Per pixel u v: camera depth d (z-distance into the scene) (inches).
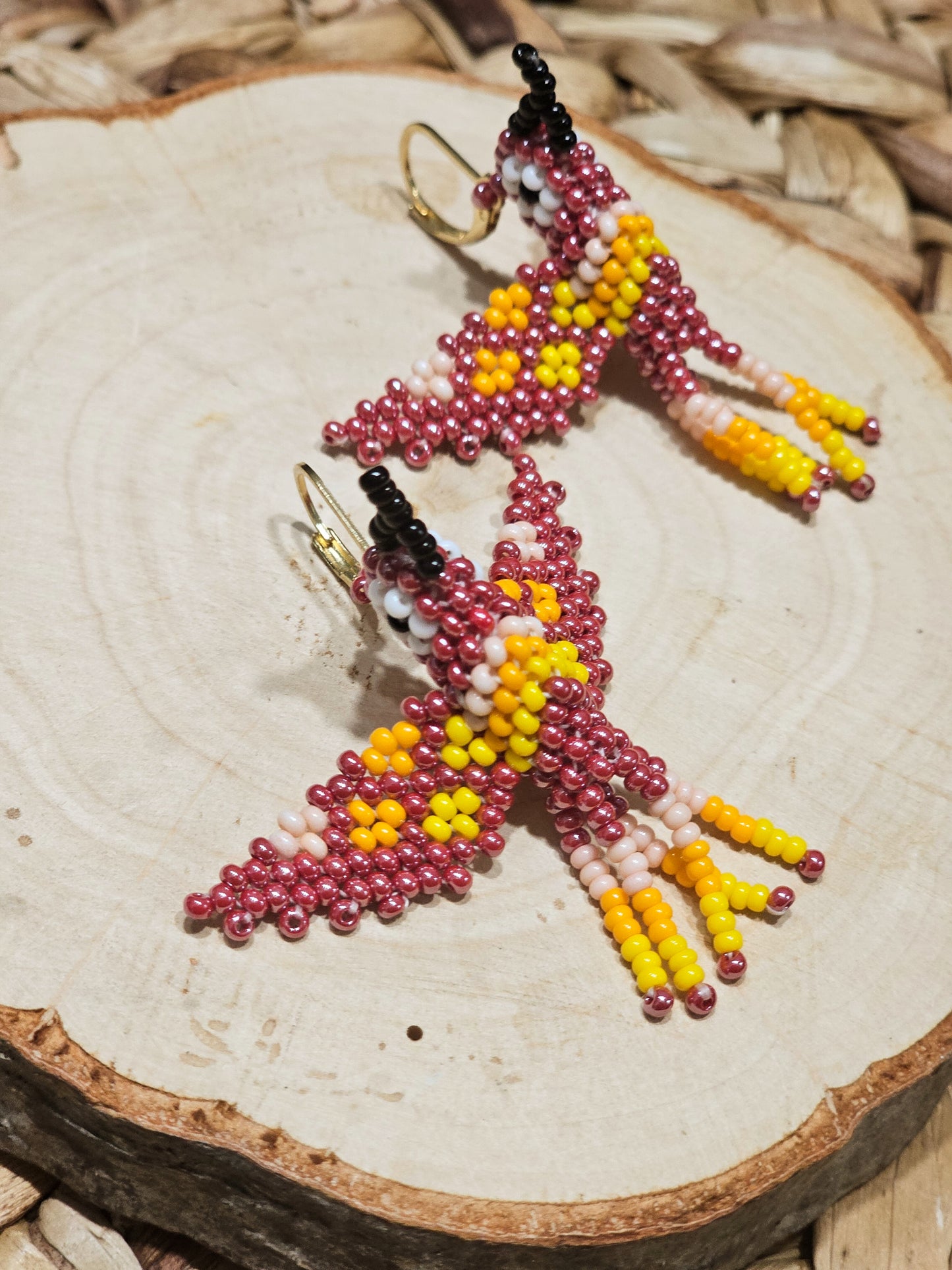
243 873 6.4
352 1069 6.2
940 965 6.7
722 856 6.9
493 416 7.8
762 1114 6.3
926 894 6.8
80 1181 6.7
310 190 8.4
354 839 6.6
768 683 7.3
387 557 6.5
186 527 7.4
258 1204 6.3
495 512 7.6
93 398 7.6
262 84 8.7
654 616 7.4
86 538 7.2
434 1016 6.4
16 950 6.3
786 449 7.7
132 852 6.6
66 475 7.4
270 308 8.0
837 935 6.7
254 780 6.8
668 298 7.7
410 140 8.5
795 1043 6.4
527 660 6.5
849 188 9.8
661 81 10.0
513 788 6.8
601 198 7.5
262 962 6.4
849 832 7.0
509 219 8.6
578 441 8.0
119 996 6.3
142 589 7.2
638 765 6.7
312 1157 6.0
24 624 7.0
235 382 7.8
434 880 6.6
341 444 7.6
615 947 6.6
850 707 7.3
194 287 8.0
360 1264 6.4
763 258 8.5
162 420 7.6
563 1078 6.3
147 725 6.8
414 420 7.6
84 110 8.4
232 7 9.9
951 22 10.6
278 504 7.5
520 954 6.6
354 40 9.8
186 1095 6.1
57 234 8.0
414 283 8.2
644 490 7.8
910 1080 6.4
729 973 6.5
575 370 7.9
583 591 7.1
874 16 10.4
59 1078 6.1
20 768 6.7
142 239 8.1
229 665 7.1
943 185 9.9
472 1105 6.2
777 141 10.0
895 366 8.3
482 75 9.7
